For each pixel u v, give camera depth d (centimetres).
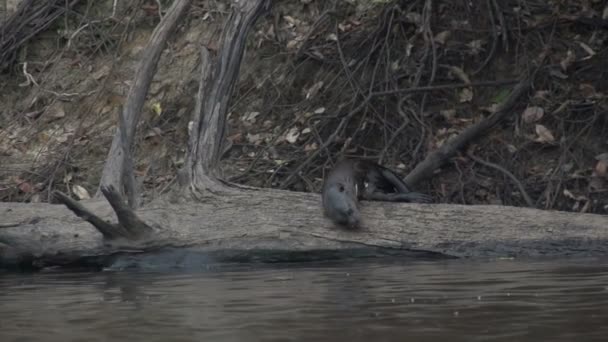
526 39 2666
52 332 1125
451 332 1046
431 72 2662
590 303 1229
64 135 2839
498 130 2508
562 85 2555
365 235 1833
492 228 1825
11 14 3191
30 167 2738
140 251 1844
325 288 1457
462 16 2756
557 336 1009
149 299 1400
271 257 1841
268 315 1205
